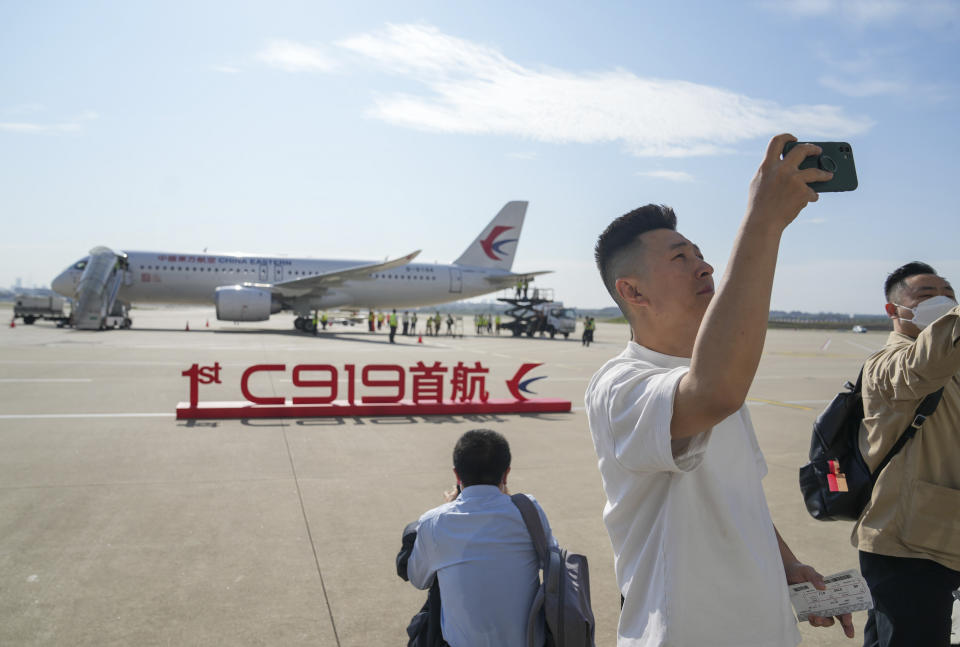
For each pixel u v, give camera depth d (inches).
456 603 87.4
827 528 206.8
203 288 1300.4
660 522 60.1
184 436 312.5
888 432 92.3
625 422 54.9
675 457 52.2
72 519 194.4
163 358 678.5
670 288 61.4
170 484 233.1
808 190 45.1
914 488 90.1
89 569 159.9
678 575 58.4
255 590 151.7
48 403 391.2
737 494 60.5
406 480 247.4
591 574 168.6
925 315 94.3
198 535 184.7
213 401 419.5
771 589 60.2
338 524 197.5
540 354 957.8
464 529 90.0
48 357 655.8
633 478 61.3
